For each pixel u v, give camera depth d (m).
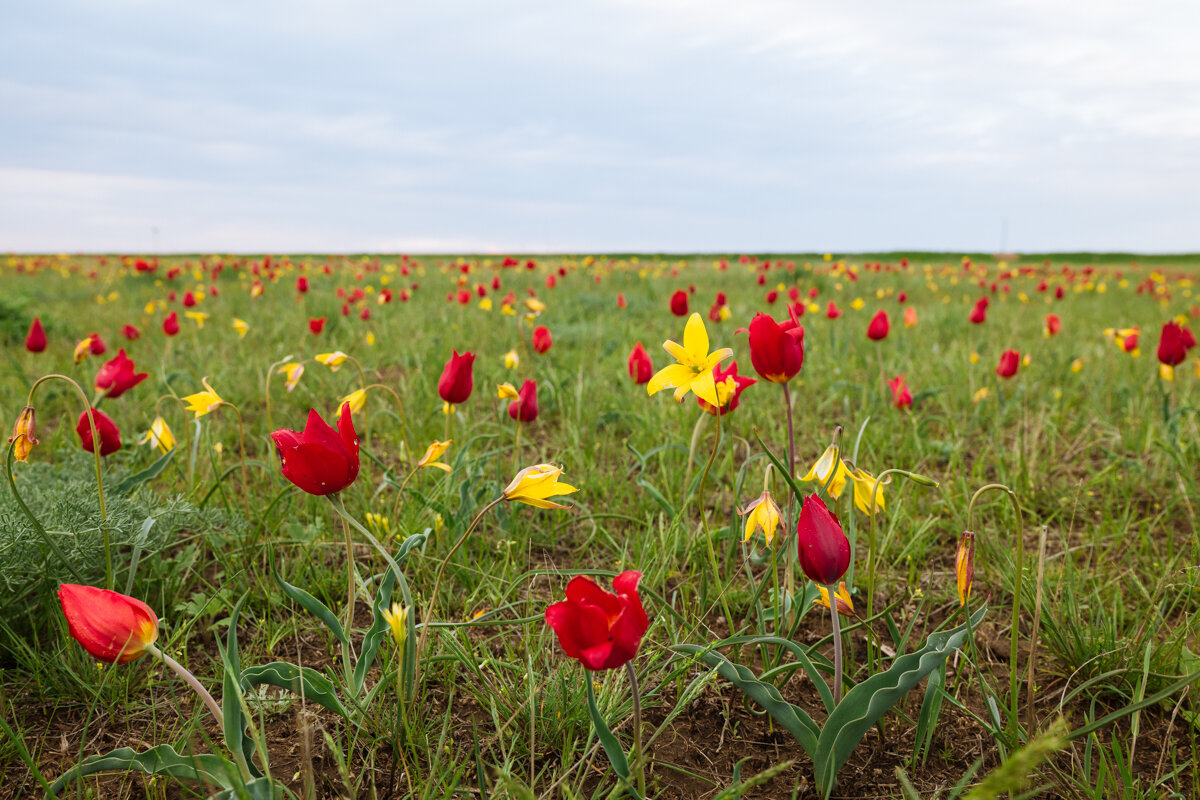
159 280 14.38
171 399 4.85
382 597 1.97
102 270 18.27
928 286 15.38
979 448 4.49
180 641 2.42
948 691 2.20
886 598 2.78
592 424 4.57
